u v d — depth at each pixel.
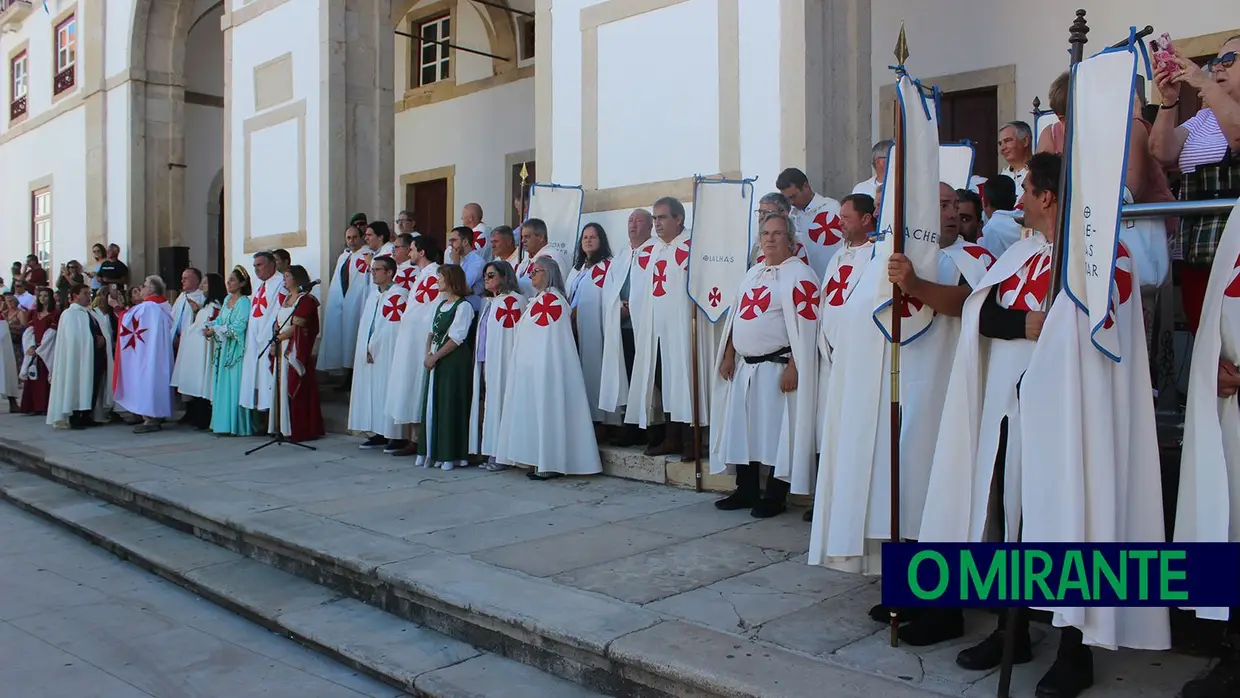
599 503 5.59
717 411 5.36
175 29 14.06
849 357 3.55
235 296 8.86
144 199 13.95
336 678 3.68
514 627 3.60
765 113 6.15
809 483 4.77
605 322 6.51
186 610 4.59
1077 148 2.76
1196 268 3.34
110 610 4.59
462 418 6.88
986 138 8.10
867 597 3.78
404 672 3.54
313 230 9.99
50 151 16.20
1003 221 4.49
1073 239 2.77
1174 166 3.74
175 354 9.49
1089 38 7.40
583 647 3.34
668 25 6.74
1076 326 2.76
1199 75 3.26
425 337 7.20
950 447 3.12
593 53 7.25
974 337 3.10
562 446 6.29
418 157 14.00
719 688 2.94
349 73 9.89
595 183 7.25
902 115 3.26
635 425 6.79
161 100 14.09
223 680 3.67
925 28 8.29
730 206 5.70
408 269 7.97
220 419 8.77
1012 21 7.78
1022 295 2.99
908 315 3.43
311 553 4.68
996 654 3.04
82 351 9.62
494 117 12.80
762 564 4.25
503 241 7.12
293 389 8.20
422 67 14.07
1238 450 2.76
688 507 5.43
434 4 13.62
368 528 5.04
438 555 4.46
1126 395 2.81
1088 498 2.74
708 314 5.71
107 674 3.75
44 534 6.20
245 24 11.09
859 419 3.50
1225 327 2.77
